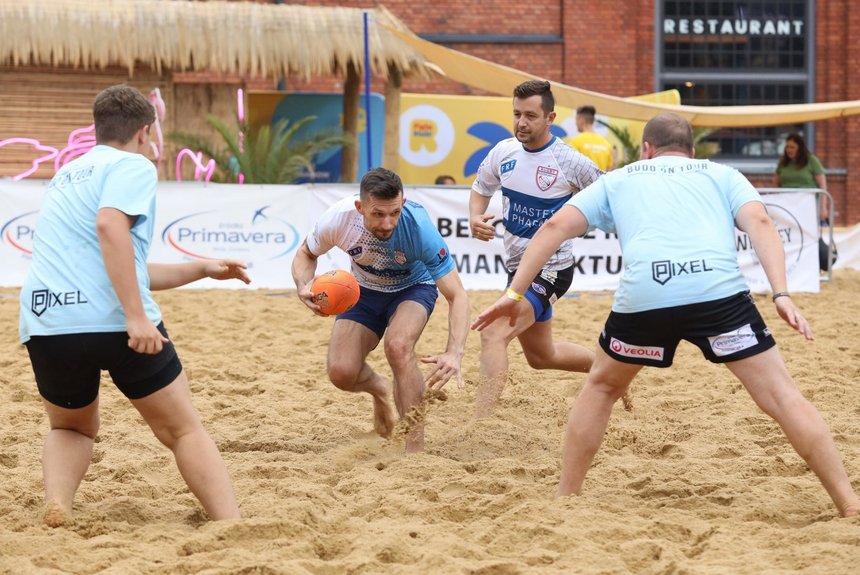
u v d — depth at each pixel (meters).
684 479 8.96
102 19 28.47
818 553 6.70
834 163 41.00
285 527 7.23
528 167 11.22
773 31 41.53
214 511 7.46
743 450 10.20
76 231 7.15
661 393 13.00
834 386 12.99
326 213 9.80
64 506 7.53
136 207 6.99
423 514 7.86
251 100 33.19
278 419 11.73
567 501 7.93
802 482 8.66
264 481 8.91
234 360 15.18
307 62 29.34
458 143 34.62
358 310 10.23
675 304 7.45
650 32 40.88
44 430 11.03
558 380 13.84
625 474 9.29
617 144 34.81
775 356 7.54
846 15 41.28
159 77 30.70
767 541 7.11
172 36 28.77
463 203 21.64
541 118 11.08
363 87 38.12
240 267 8.00
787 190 22.12
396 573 6.47
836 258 25.62
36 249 7.30
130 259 6.92
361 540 7.10
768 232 7.52
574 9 40.41
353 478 9.02
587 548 6.91
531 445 10.52
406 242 9.54
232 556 6.68
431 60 28.64
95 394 7.59
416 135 34.50
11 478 8.98
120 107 7.48
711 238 7.56
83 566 6.61
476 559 6.84
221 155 28.98
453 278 9.66
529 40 40.22
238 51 28.98
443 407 12.27
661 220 7.62
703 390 13.07
